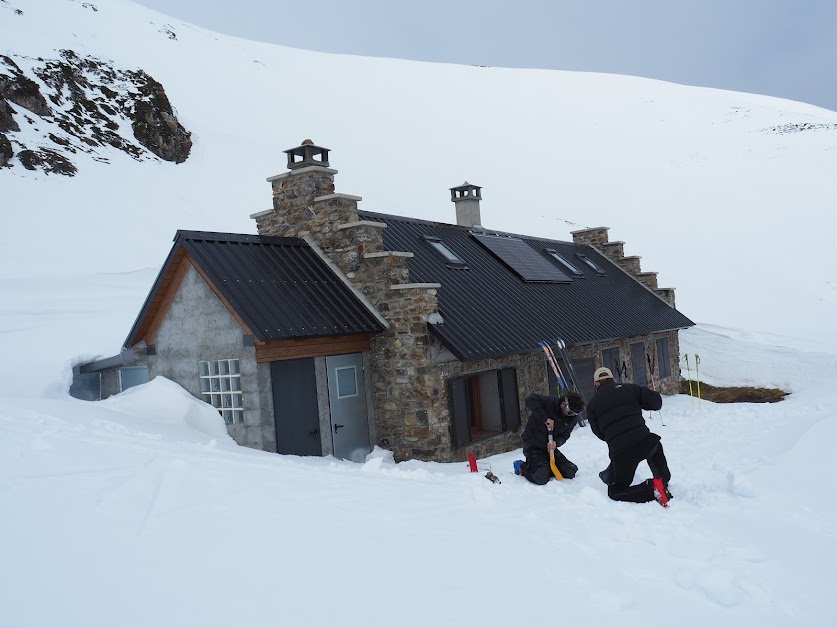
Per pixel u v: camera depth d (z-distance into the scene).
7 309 20.20
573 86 107.50
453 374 13.09
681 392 23.84
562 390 14.47
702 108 92.31
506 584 4.59
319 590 4.34
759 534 5.48
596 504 6.66
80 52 62.84
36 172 40.28
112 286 25.61
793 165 61.44
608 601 4.34
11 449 7.48
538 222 55.00
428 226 18.02
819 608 4.21
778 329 33.81
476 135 84.50
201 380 12.42
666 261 45.09
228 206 47.50
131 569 4.52
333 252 13.70
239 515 5.73
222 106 75.50
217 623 3.84
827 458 7.30
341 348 12.62
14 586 4.17
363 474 7.91
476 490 6.84
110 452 7.74
